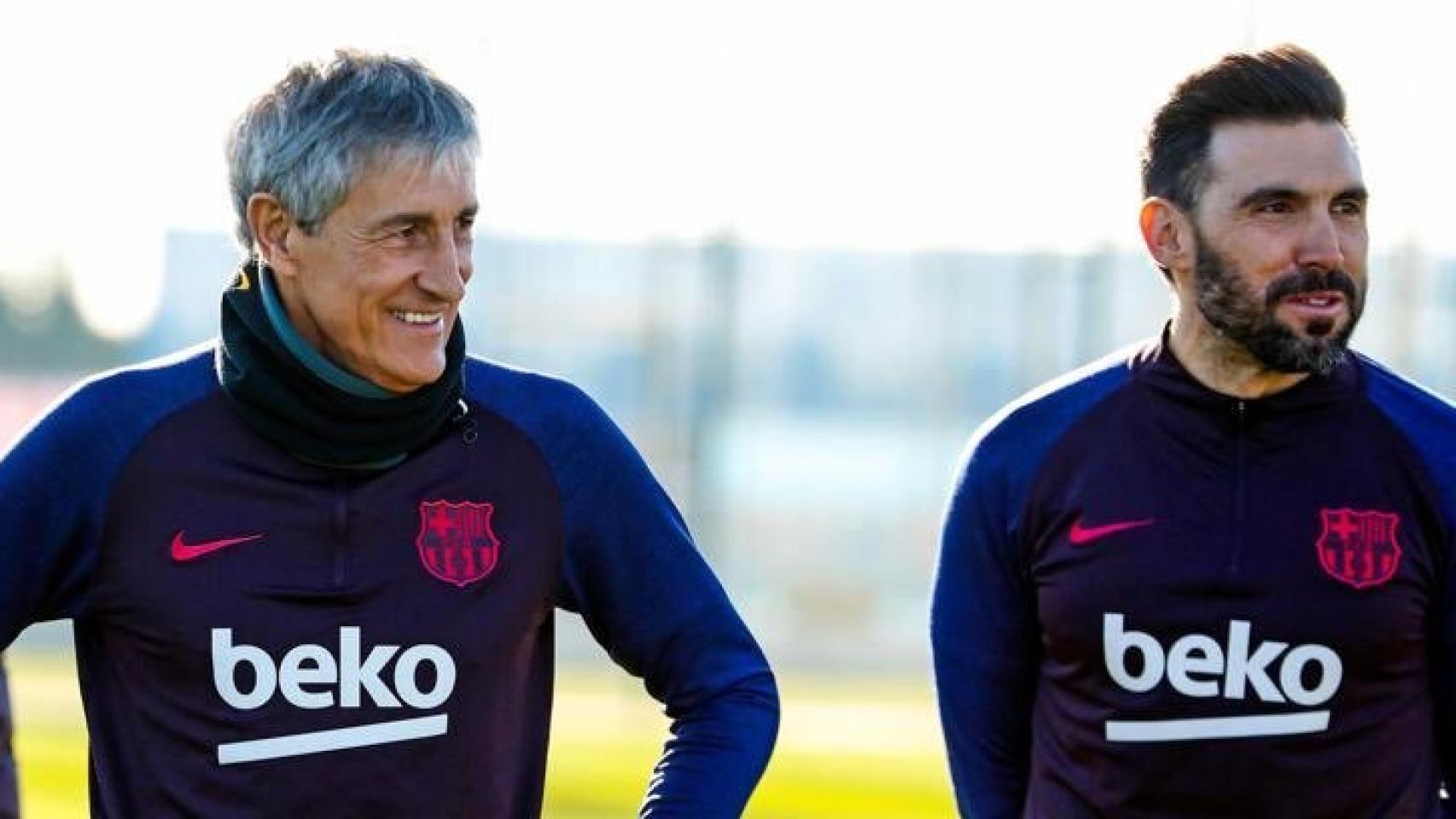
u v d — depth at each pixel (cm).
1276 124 1154
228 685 1017
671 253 8650
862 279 9638
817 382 9600
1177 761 1171
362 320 1001
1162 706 1173
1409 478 1174
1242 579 1165
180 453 1032
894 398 9538
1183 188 1177
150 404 1038
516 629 1045
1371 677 1162
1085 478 1205
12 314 12675
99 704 1041
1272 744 1160
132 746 1030
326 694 1019
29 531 1025
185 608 1018
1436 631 1177
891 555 9262
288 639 1019
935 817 3619
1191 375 1193
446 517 1040
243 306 1023
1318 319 1145
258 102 1013
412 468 1040
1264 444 1180
